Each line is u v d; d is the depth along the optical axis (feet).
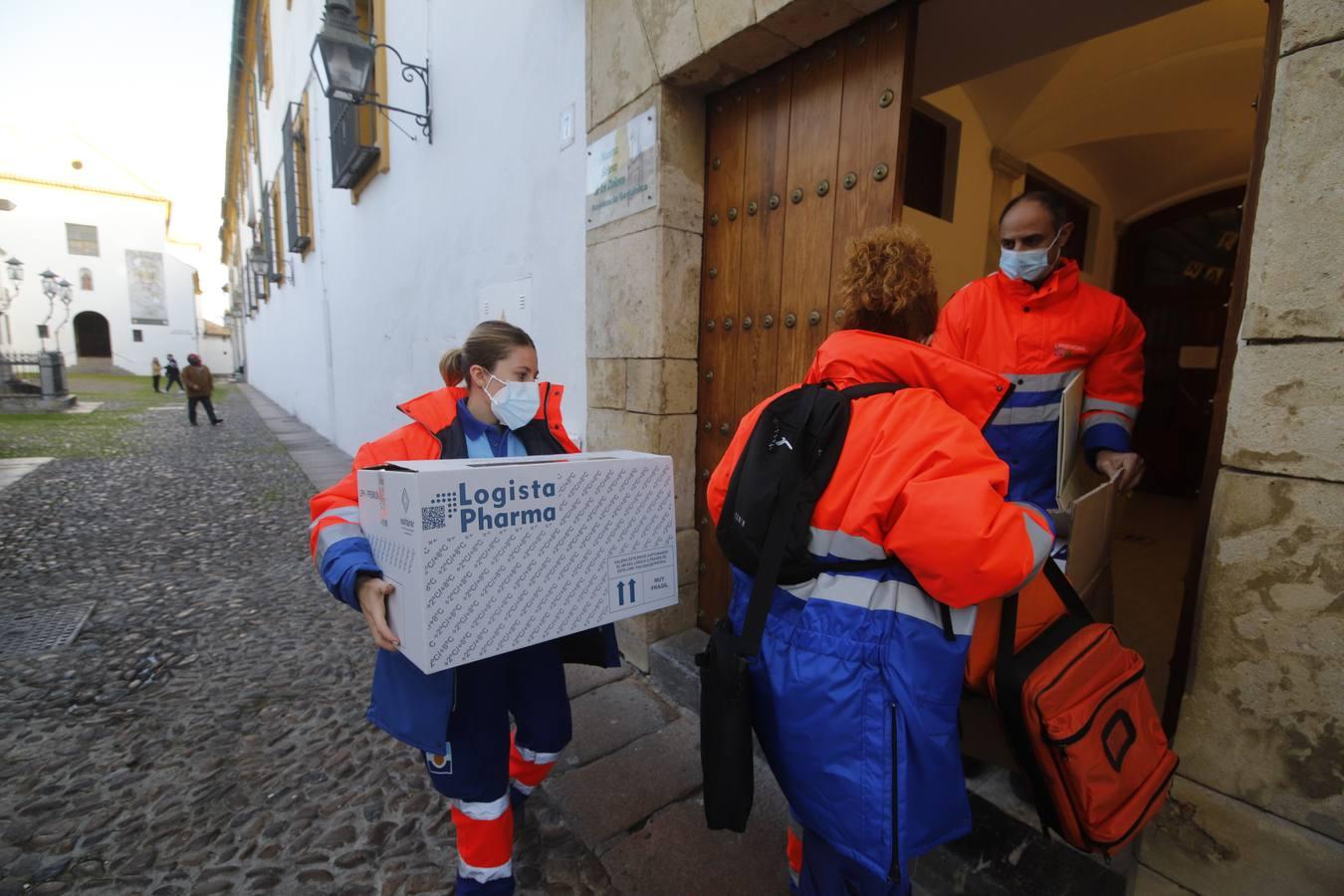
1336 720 3.13
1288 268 3.10
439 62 14.10
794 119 6.91
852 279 3.74
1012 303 5.32
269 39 38.34
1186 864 3.75
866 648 3.12
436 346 15.39
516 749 5.31
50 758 6.99
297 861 5.57
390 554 3.72
